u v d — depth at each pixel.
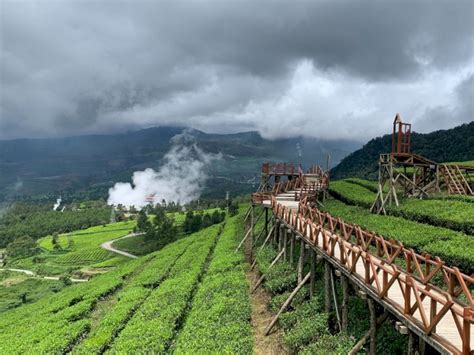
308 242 23.44
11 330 38.41
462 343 10.41
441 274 20.64
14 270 128.50
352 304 21.08
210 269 38.03
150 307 31.06
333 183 70.44
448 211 31.86
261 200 40.66
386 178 42.44
